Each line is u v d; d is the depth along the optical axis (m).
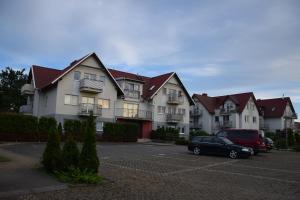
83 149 11.81
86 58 40.44
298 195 10.66
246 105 65.38
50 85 39.16
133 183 11.47
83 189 10.11
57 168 11.93
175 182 12.12
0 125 30.12
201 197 9.84
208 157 22.83
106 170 14.25
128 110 45.91
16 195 9.02
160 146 32.91
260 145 27.20
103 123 41.56
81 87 39.72
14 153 19.61
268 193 10.85
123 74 51.06
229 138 28.05
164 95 51.12
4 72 64.25
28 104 46.12
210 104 69.62
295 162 22.05
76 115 39.47
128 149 26.83
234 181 12.98
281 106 72.88
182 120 52.31
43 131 32.31
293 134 55.25
